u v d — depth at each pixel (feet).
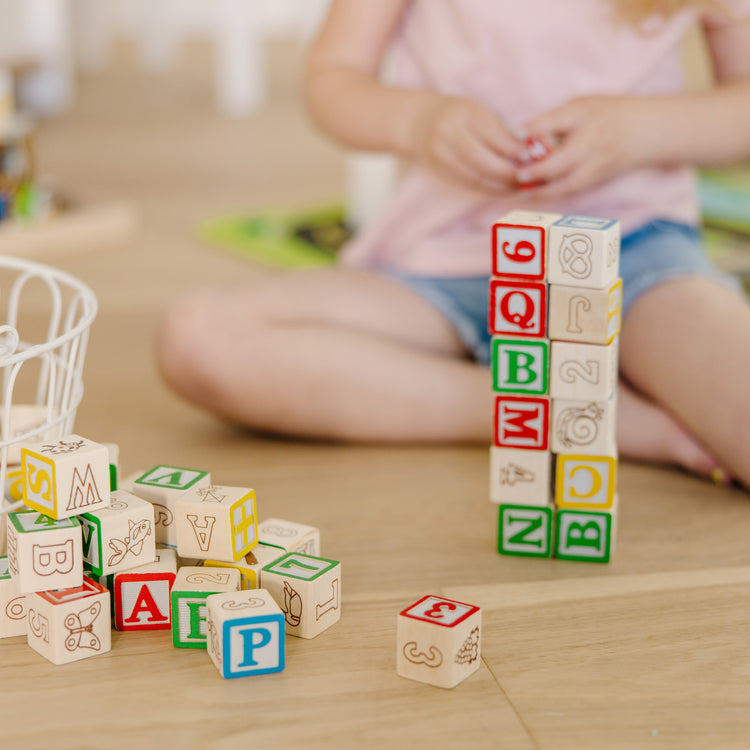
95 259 5.26
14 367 3.21
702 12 3.98
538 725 3.02
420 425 3.91
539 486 3.43
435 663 3.09
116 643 3.21
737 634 3.23
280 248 5.43
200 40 11.76
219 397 3.91
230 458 3.88
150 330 4.59
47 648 3.16
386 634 3.23
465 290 4.00
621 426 3.82
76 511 3.17
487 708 3.06
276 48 11.55
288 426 3.93
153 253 5.37
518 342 3.36
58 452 3.16
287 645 3.20
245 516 3.26
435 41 4.06
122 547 3.20
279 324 3.92
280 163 7.15
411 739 2.99
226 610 3.11
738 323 3.68
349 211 5.95
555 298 3.32
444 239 4.06
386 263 4.18
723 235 5.30
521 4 3.97
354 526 3.59
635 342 3.80
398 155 3.95
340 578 3.30
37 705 3.06
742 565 3.44
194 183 6.63
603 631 3.24
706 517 3.61
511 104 4.00
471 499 3.70
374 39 4.14
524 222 3.33
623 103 3.80
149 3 10.03
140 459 3.86
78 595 3.15
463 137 3.76
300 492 3.72
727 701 3.07
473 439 3.93
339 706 3.06
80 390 3.38
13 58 7.55
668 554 3.48
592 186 3.79
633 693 3.09
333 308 3.95
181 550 3.24
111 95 9.14
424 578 3.40
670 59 4.03
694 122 3.82
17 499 3.34
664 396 3.75
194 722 3.02
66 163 6.98
